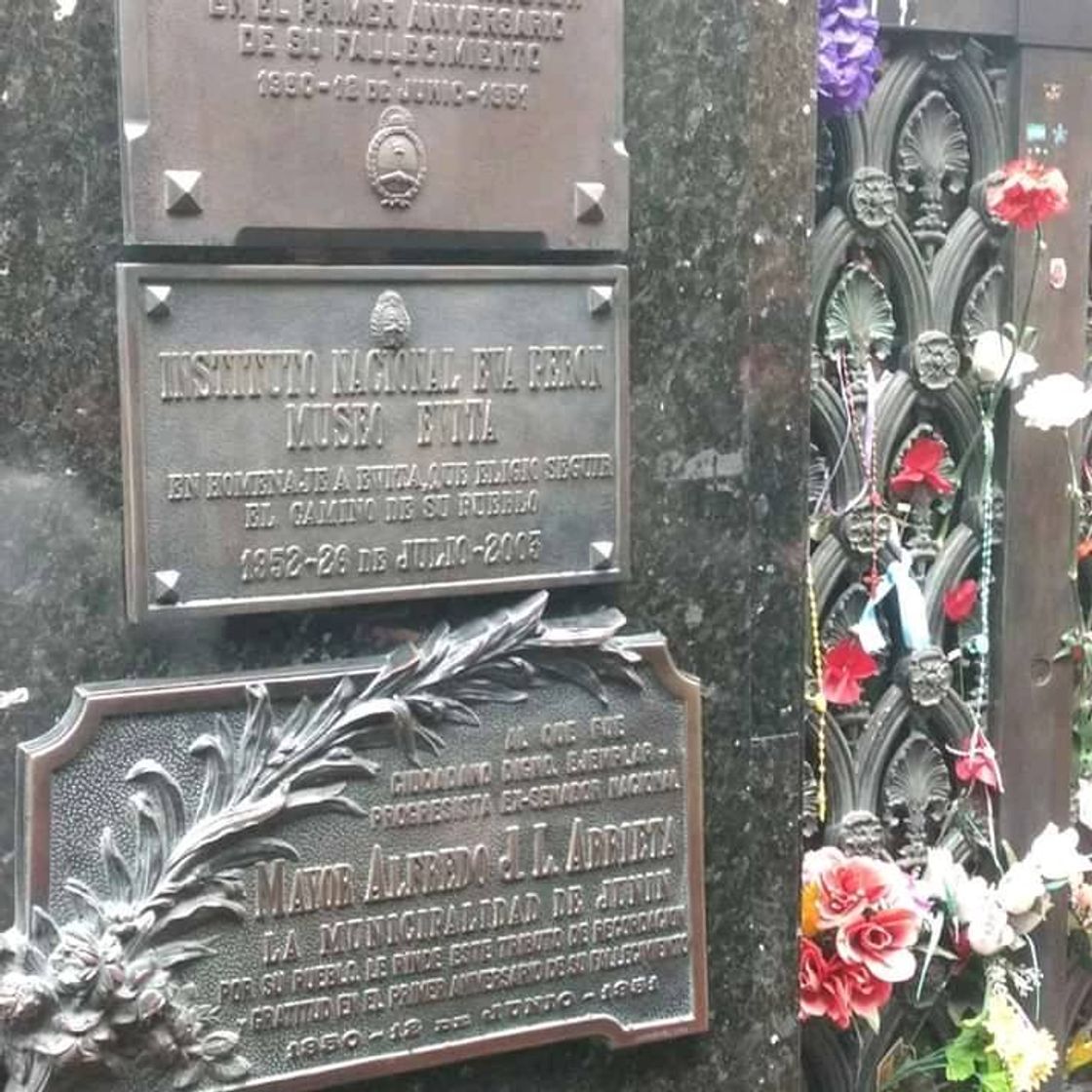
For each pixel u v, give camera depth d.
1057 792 2.26
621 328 1.67
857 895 1.98
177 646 1.53
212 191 1.47
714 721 1.79
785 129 1.76
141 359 1.47
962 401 2.16
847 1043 2.12
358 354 1.55
